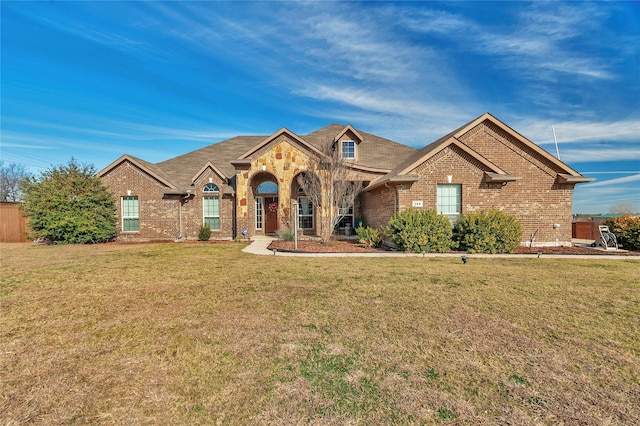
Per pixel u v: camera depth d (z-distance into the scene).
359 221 19.98
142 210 18.06
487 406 2.74
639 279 7.66
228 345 3.97
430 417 2.60
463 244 12.91
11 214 19.02
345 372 3.31
